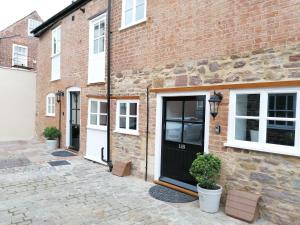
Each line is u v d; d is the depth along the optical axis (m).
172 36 5.12
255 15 3.83
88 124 7.92
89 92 7.86
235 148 4.06
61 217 3.75
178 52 5.00
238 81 4.04
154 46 5.53
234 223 3.66
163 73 5.32
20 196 4.55
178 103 5.18
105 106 7.24
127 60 6.29
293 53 3.44
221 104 4.27
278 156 3.57
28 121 12.98
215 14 4.35
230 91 4.15
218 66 4.31
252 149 3.82
